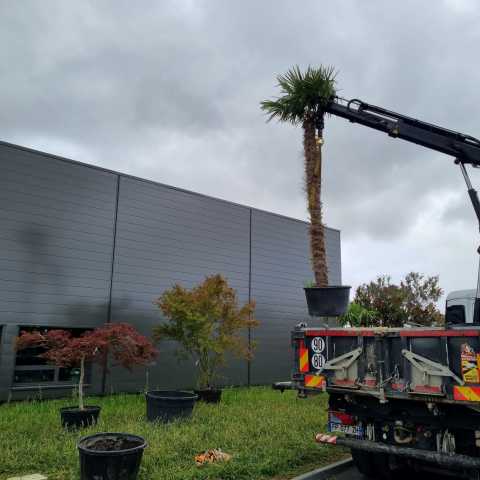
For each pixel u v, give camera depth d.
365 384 5.66
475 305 6.89
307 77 8.00
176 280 14.30
